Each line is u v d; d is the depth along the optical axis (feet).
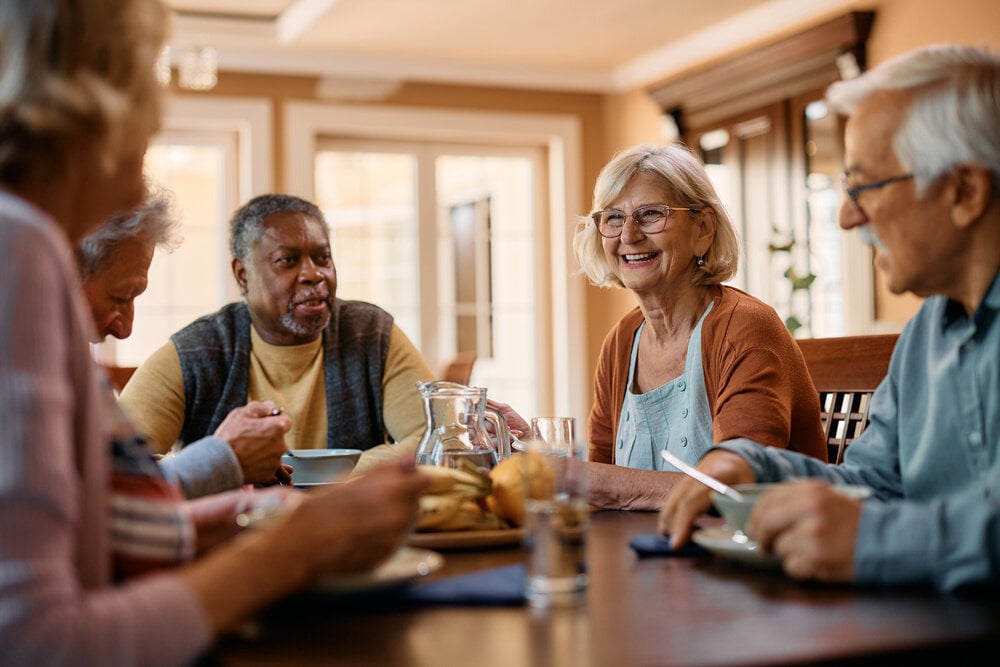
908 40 15.08
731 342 6.16
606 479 5.08
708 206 6.64
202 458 4.76
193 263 19.49
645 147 6.86
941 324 4.00
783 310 17.19
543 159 21.85
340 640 2.58
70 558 2.21
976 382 3.77
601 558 3.65
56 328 2.27
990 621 2.66
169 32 2.89
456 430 4.30
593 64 20.88
